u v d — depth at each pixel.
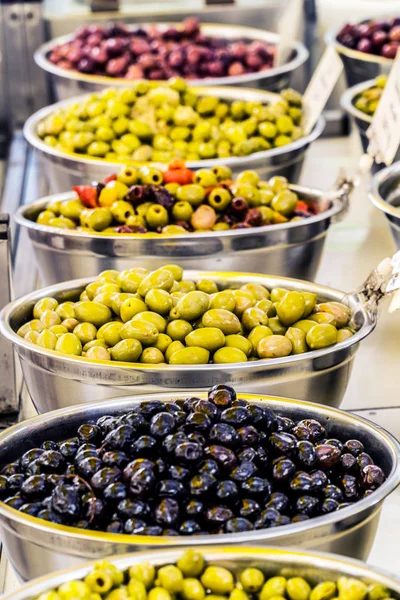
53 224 1.55
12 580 1.15
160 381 1.20
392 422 1.31
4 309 1.33
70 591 0.96
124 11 2.73
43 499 1.06
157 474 1.05
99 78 2.16
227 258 1.46
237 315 1.31
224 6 2.74
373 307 1.30
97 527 1.04
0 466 1.13
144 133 1.79
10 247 1.38
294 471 1.07
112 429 1.11
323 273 1.63
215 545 1.00
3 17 2.42
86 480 1.06
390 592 0.96
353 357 1.27
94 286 1.35
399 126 1.53
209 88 1.98
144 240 1.44
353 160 2.09
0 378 1.35
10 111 2.50
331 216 1.51
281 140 1.80
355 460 1.11
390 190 1.60
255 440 1.08
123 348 1.24
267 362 1.20
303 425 1.13
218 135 1.82
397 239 1.47
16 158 2.10
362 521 1.04
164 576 0.98
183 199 1.54
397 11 2.89
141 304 1.29
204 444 1.07
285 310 1.29
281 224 1.46
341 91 2.63
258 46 2.39
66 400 1.23
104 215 1.51
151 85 1.86
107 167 1.72
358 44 2.24
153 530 1.02
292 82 2.67
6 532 1.05
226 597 0.99
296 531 1.01
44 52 2.42
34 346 1.23
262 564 0.99
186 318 1.27
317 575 0.98
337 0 2.96
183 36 2.50
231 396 1.12
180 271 1.35
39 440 1.15
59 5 2.79
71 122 1.83
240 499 1.05
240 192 1.55
